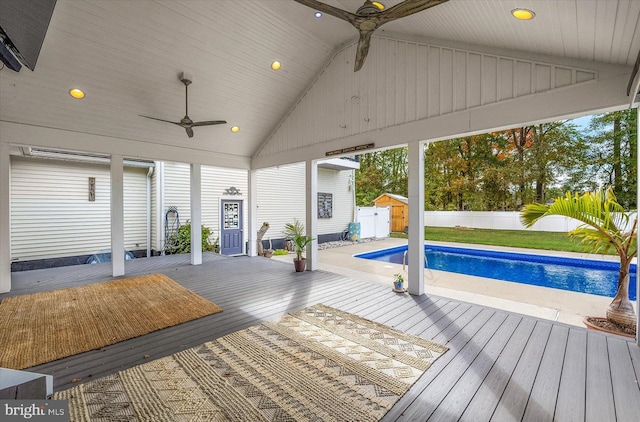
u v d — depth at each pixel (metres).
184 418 1.98
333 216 13.14
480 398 2.21
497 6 2.99
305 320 3.69
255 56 5.59
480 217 13.91
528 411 2.07
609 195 3.87
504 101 3.96
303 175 11.97
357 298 4.62
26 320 3.68
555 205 4.11
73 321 3.65
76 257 7.95
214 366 2.63
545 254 9.23
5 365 2.63
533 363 2.70
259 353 2.86
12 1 2.16
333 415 2.02
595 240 4.11
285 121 7.29
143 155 6.37
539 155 13.64
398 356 2.81
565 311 4.31
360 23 2.56
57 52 4.29
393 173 22.86
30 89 4.59
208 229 9.20
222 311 4.02
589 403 2.15
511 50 3.89
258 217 10.48
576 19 2.66
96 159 7.77
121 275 6.08
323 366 2.63
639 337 3.03
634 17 2.29
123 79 5.01
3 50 2.76
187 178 9.27
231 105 6.38
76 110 5.18
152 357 2.80
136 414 2.02
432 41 4.63
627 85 3.13
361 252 10.10
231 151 7.81
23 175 7.25
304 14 5.09
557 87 3.58
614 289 6.82
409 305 4.29
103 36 4.34
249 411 2.05
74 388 2.30
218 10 4.66
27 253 7.30
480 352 2.90
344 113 5.96
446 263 9.77
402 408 2.10
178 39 4.79
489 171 14.77
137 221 8.90
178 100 5.75
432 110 4.65
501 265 9.32
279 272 6.43
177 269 6.71
